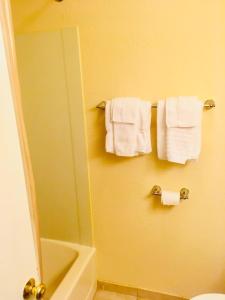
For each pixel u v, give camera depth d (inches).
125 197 69.7
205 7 52.9
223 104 56.5
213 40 54.0
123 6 57.7
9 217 26.5
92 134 67.8
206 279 69.4
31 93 68.4
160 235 69.7
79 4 60.2
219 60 54.6
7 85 26.5
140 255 73.4
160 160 64.0
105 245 75.9
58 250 78.1
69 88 65.6
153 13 56.4
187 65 56.9
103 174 69.8
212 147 59.5
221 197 61.9
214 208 63.2
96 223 74.7
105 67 62.2
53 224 78.2
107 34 60.1
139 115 58.7
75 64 63.5
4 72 25.9
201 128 57.9
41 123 70.2
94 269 77.3
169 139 57.0
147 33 57.7
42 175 74.6
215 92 56.5
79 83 64.5
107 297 77.0
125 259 75.1
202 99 57.6
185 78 57.7
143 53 59.0
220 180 60.9
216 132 58.4
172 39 56.4
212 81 56.1
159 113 57.6
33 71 66.7
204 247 66.9
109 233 74.3
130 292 77.2
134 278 76.0
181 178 63.6
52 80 66.1
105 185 70.5
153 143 63.0
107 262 77.3
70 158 70.9
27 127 71.4
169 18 55.6
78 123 67.5
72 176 72.2
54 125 69.4
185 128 55.9
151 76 59.8
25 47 65.5
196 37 54.9
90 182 71.6
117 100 60.2
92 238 76.2
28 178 37.2
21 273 29.0
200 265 68.7
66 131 69.0
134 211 70.1
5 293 25.9
